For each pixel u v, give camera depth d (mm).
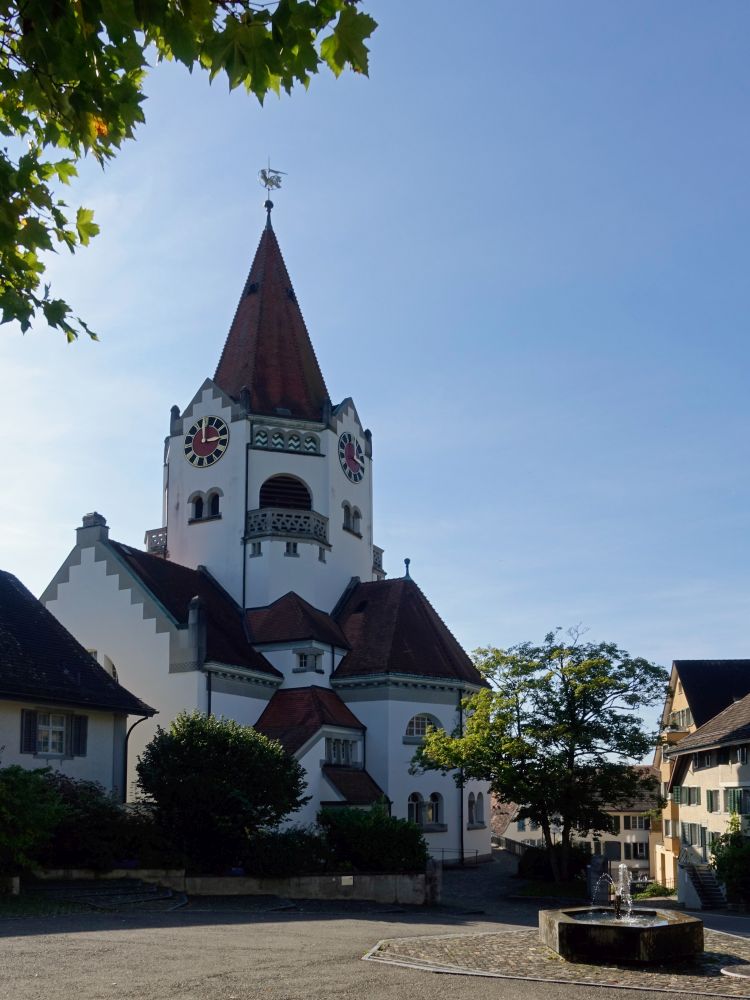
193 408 59812
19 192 8062
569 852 46281
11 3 6824
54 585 52000
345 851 38812
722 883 42375
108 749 38750
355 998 13477
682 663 67875
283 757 37344
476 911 35562
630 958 17453
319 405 62031
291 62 6797
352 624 57469
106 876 31766
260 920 26531
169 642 48344
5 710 34438
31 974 14617
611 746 44062
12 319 8305
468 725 45656
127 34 6738
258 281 64375
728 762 50562
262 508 56875
